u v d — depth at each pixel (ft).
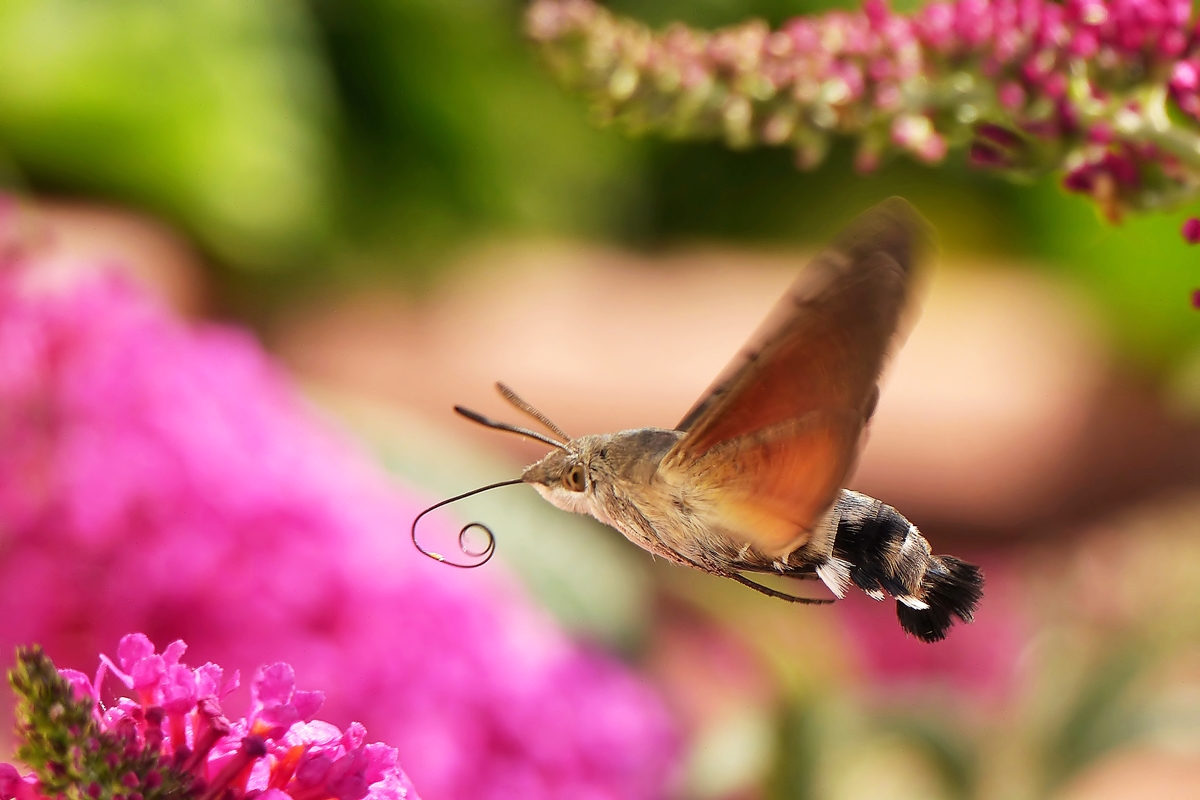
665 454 1.69
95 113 3.34
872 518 1.69
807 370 1.66
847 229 1.63
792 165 6.34
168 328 1.86
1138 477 4.02
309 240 3.84
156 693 1.58
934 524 4.10
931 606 1.69
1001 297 5.43
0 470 1.81
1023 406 4.16
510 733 1.82
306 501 1.82
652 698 1.90
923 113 1.69
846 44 1.69
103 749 1.57
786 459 1.67
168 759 1.58
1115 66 1.67
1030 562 3.23
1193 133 1.67
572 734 1.83
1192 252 4.11
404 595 1.82
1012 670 2.35
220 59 3.56
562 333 4.69
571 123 4.92
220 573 1.81
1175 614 1.96
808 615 1.90
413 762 1.80
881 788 1.99
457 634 1.82
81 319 1.83
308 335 4.02
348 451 1.89
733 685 2.37
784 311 1.64
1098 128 1.67
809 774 1.89
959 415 4.14
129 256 3.16
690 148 6.20
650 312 5.12
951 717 1.93
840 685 1.90
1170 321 4.16
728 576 1.69
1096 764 1.92
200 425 1.82
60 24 3.36
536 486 1.70
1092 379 4.21
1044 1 1.70
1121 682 1.93
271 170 3.62
